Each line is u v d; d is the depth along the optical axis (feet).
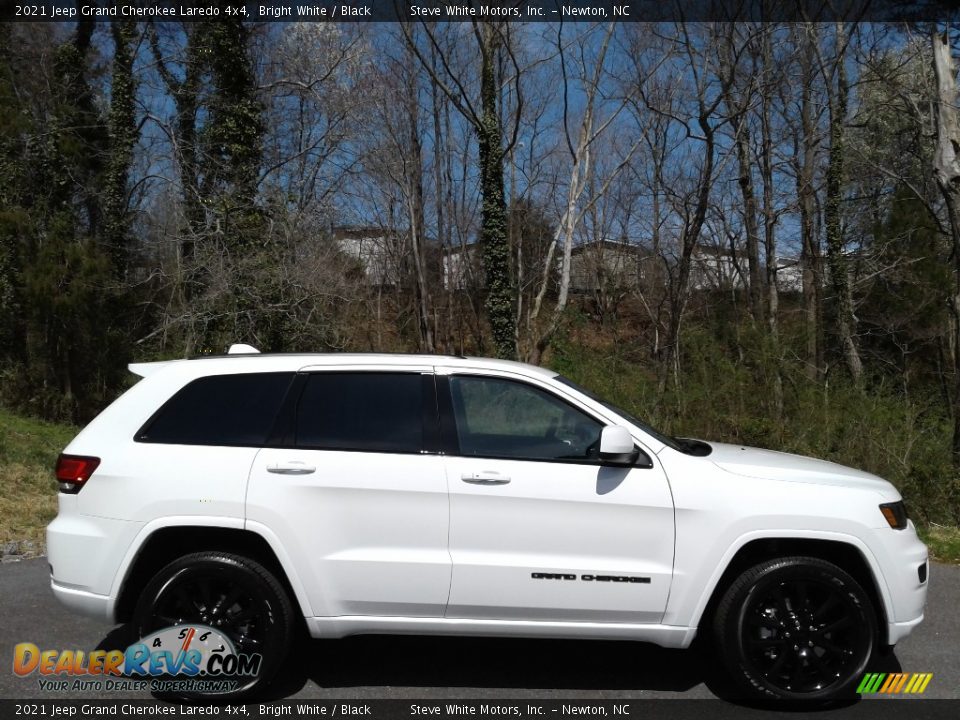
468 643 16.38
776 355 36.58
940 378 53.52
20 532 24.98
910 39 51.60
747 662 13.34
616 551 13.35
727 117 54.08
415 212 86.43
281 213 57.36
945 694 14.21
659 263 92.38
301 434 13.69
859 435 32.73
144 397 14.05
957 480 28.58
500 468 13.41
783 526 13.37
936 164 30.53
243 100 58.90
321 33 69.72
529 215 97.96
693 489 13.44
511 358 54.03
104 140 66.23
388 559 13.19
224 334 54.65
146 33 66.28
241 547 13.87
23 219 54.03
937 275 65.82
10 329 55.21
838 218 67.46
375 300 87.51
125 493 13.30
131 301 60.39
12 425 46.26
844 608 13.48
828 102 63.67
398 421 13.84
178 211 55.93
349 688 14.12
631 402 40.14
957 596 19.94
